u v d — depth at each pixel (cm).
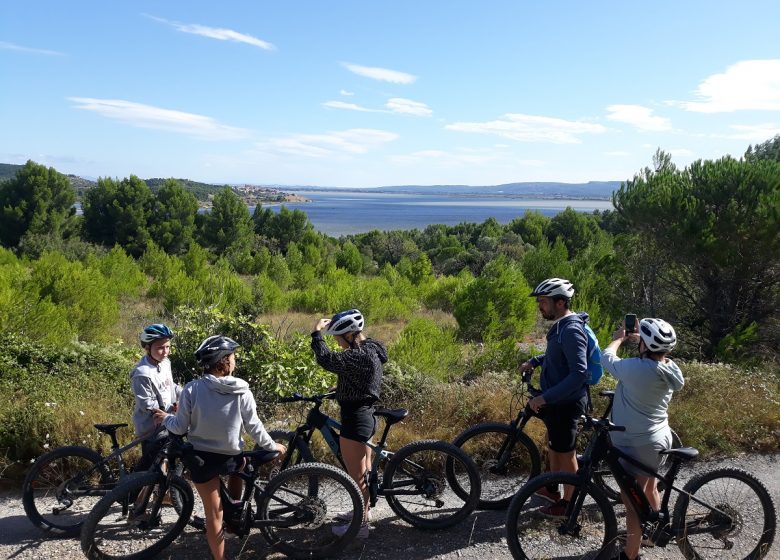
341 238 7475
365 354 417
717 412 647
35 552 397
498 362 1059
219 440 369
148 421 441
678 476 539
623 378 390
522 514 453
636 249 1339
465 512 444
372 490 431
